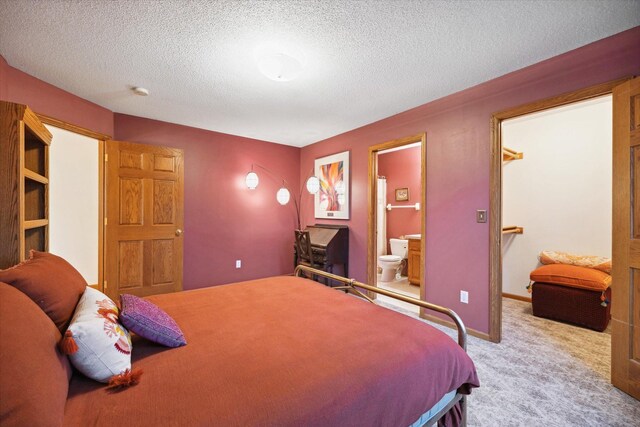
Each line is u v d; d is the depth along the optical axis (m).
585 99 1.99
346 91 2.69
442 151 2.84
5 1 1.53
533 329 2.77
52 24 1.73
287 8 1.61
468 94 2.63
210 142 3.98
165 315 1.29
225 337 1.24
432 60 2.15
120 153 3.22
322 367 0.99
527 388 1.81
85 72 2.33
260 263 4.48
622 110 1.77
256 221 4.44
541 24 1.74
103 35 1.85
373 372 0.99
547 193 3.65
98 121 3.04
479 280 2.56
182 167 3.66
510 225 3.93
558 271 3.02
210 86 2.60
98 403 0.80
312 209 4.67
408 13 1.64
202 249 3.92
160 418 0.74
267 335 1.26
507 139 3.95
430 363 1.11
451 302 2.77
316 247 3.87
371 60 2.15
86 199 4.09
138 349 1.14
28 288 0.97
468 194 2.63
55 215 3.85
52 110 2.54
